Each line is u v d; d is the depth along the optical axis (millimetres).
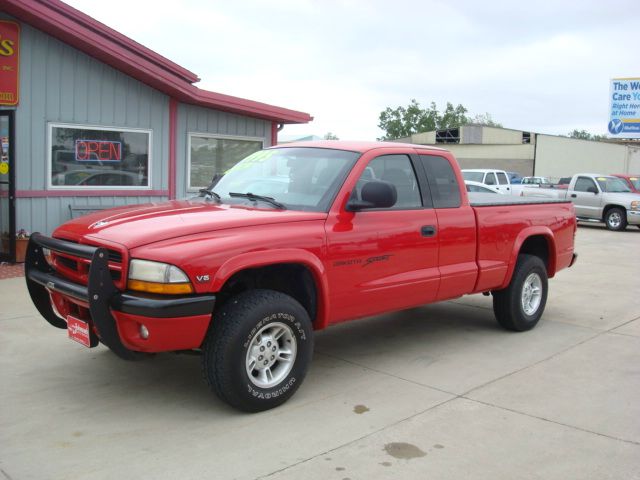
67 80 10188
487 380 5105
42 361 5281
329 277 4629
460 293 5852
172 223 4172
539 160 53219
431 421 4230
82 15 10016
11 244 9547
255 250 4164
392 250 5078
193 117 11938
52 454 3627
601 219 20469
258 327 4164
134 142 11156
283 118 12961
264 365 4305
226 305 4176
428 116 101688
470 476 3477
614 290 9258
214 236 4078
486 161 55562
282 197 4980
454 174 5863
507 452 3781
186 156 11938
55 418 4145
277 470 3498
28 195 9898
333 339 6316
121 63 10430
